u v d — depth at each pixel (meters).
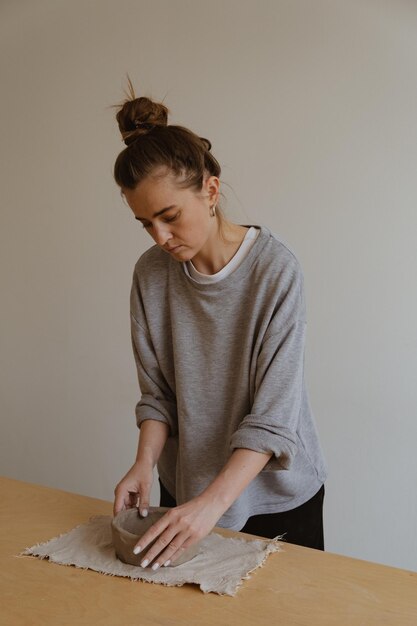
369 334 2.10
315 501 1.43
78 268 2.56
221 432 1.34
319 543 1.46
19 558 1.09
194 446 1.35
